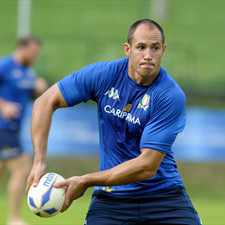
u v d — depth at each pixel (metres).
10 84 46.09
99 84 23.78
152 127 22.78
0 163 45.56
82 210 51.88
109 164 24.08
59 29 87.00
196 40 85.00
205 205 55.47
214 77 70.50
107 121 23.83
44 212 22.73
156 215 23.89
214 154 60.50
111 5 93.88
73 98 24.03
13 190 44.50
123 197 23.95
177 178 24.25
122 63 23.75
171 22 89.69
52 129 60.25
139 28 22.64
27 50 46.41
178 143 60.50
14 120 45.56
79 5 94.31
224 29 89.38
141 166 22.42
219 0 99.31
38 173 23.25
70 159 60.31
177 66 70.12
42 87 47.03
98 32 85.88
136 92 23.31
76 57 73.19
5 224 45.03
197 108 60.50
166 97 22.92
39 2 95.38
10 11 93.25
